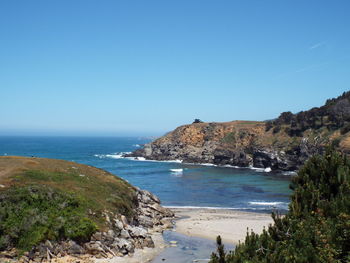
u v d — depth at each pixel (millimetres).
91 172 46188
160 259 28438
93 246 28188
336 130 110875
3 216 26359
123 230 31938
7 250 24531
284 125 137500
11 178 33062
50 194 31641
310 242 11758
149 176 97062
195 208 53594
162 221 42219
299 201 14641
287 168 111188
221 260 12508
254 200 61344
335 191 14672
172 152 155875
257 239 13078
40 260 25156
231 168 121375
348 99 123750
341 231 12055
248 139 144125
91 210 32469
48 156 168500
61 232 27672
